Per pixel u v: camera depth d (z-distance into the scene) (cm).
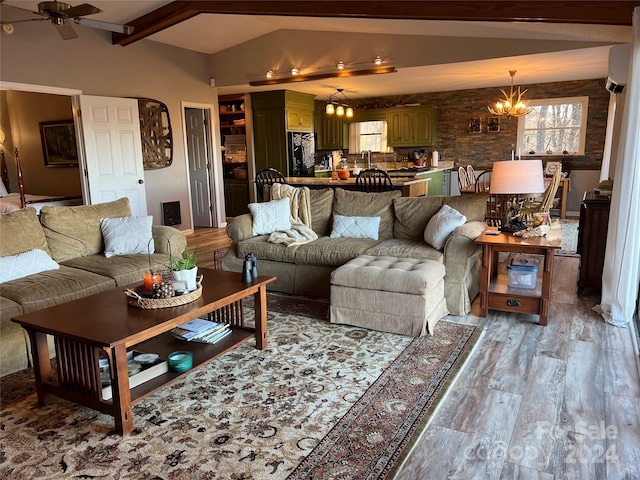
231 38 721
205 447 210
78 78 590
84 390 230
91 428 226
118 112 623
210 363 290
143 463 200
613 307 342
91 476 192
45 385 244
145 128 678
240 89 807
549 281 335
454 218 381
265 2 499
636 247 329
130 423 222
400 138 956
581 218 470
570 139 855
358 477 189
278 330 342
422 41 612
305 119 891
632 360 285
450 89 901
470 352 299
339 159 997
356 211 457
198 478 190
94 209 415
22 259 341
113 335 214
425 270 331
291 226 467
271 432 220
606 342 311
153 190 705
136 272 364
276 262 431
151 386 236
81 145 596
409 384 261
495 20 399
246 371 280
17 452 209
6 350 283
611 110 685
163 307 251
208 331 290
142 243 405
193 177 834
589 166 835
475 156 927
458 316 364
